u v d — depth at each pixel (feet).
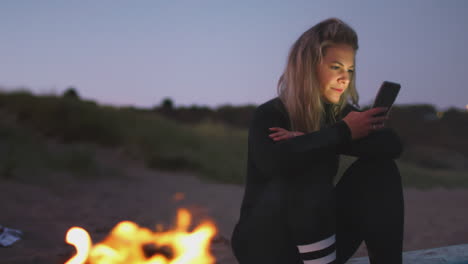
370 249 4.16
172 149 31.32
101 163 22.94
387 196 4.01
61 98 33.78
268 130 4.17
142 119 38.73
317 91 4.32
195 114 79.77
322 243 3.84
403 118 81.61
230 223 11.41
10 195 12.66
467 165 60.03
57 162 20.33
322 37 4.26
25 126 28.60
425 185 27.43
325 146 3.83
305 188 3.87
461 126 81.25
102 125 31.50
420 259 5.80
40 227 9.04
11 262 6.38
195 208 13.71
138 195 15.88
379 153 4.09
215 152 34.06
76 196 14.21
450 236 9.69
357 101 4.86
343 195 4.24
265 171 4.03
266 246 4.04
